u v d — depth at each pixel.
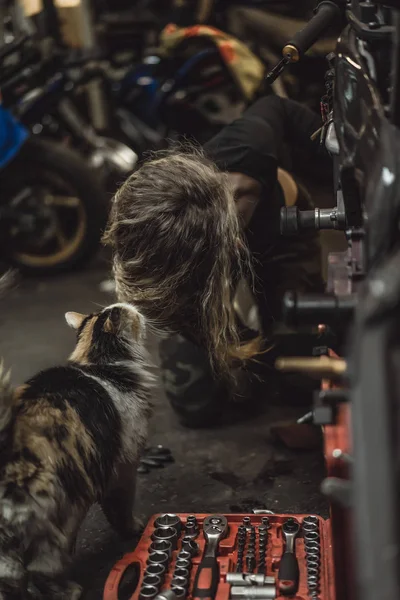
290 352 2.69
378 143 1.12
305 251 2.64
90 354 2.00
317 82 3.86
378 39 1.33
